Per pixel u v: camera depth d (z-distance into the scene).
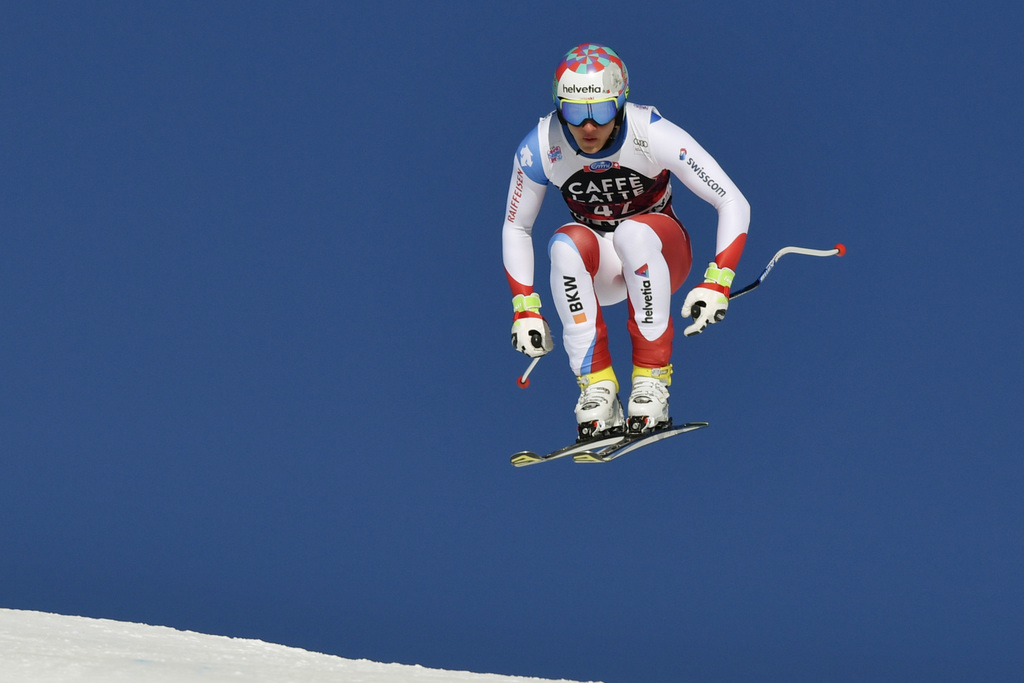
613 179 27.52
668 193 28.55
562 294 28.03
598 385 28.14
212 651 31.02
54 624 33.03
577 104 25.86
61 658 25.86
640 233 27.12
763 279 29.23
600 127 26.17
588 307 27.98
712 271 26.61
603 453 26.55
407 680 29.19
